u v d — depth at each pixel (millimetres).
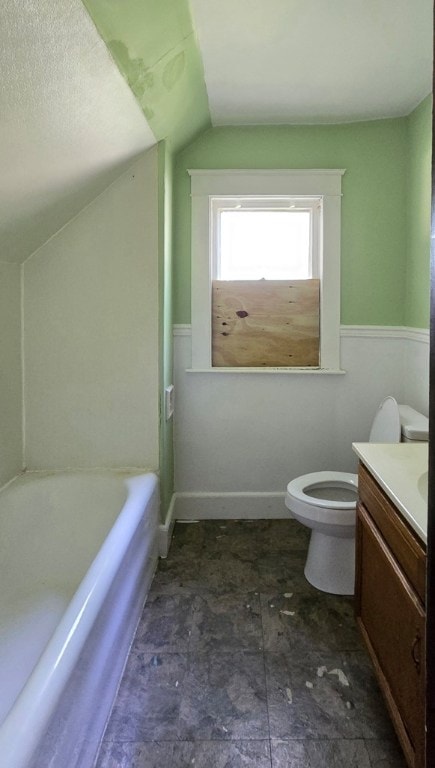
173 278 2641
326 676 1610
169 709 1471
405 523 1227
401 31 1799
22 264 2242
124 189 2219
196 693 1533
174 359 2713
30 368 2293
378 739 1376
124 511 1816
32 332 2277
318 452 2752
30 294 2260
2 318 2088
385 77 2137
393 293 2652
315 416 2738
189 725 1416
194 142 2602
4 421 2129
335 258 2635
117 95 1575
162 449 2342
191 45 1779
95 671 1274
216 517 2783
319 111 2449
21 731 842
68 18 1124
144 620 1883
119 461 2338
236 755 1323
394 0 1627
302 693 1539
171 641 1769
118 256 2248
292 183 2596
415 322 2500
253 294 2723
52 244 2238
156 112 1929
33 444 2328
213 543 2508
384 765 1299
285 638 1794
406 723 1191
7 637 1633
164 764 1294
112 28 1306
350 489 2258
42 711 903
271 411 2742
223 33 1793
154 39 1534
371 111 2469
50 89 1263
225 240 2760
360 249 2635
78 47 1234
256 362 2748
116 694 1514
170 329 2527
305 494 2150
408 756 1169
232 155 2604
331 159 2594
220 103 2344
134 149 2064
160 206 2225
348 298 2668
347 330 2680
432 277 840
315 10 1670
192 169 2590
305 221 2740
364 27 1771
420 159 2395
